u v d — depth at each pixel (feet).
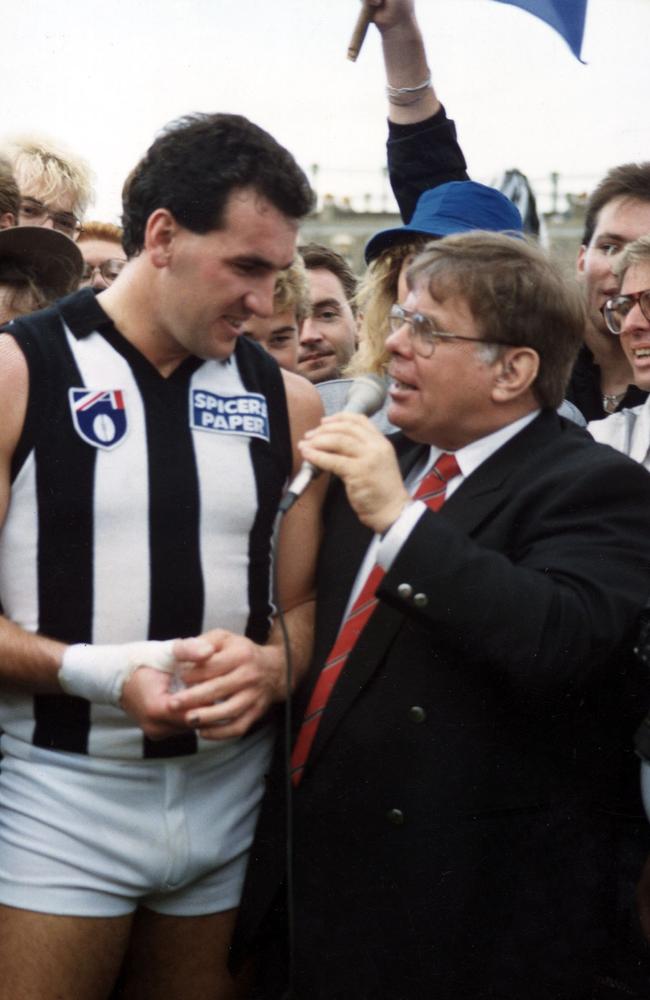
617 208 11.39
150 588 7.76
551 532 7.68
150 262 7.74
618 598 7.47
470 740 7.70
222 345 7.76
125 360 7.80
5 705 8.06
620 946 8.16
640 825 8.28
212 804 8.21
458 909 7.67
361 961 7.81
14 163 13.10
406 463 8.48
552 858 7.75
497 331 7.79
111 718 7.88
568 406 10.29
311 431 7.73
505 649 7.32
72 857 7.90
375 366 10.35
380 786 7.78
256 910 8.09
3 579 7.82
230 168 7.48
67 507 7.65
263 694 7.76
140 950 8.43
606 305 9.87
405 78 11.98
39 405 7.62
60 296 9.62
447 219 10.48
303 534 8.39
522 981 7.67
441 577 7.34
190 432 7.86
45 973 7.86
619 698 7.97
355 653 7.92
